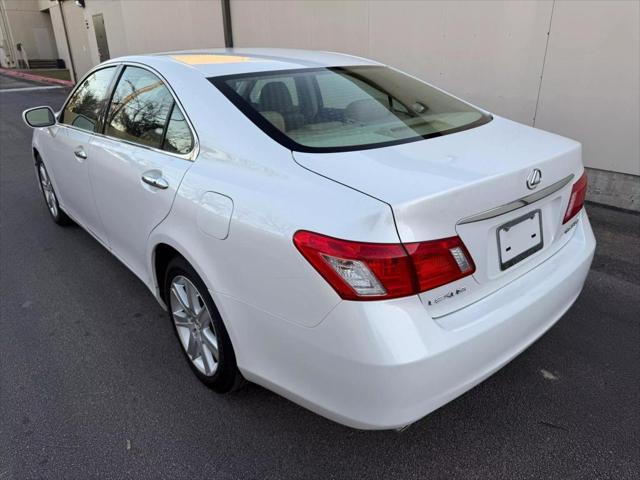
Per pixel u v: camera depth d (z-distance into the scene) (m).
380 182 1.71
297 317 1.73
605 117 4.62
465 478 1.97
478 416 2.27
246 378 2.12
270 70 2.53
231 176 2.02
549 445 2.11
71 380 2.57
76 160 3.36
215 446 2.14
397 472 2.00
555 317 2.16
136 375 2.60
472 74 5.57
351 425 1.74
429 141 2.12
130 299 3.35
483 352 1.77
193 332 2.46
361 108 2.41
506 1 5.04
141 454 2.11
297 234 1.69
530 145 2.16
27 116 3.58
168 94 2.49
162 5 11.88
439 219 1.63
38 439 2.20
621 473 1.97
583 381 2.47
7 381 2.56
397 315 1.59
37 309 3.24
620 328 2.88
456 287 1.73
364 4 6.57
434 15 5.75
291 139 2.05
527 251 2.00
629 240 4.04
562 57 4.77
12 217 4.96
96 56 17.52
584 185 2.31
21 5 28.08
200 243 2.09
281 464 2.05
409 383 1.60
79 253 4.07
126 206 2.73
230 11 9.33
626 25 4.30
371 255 1.57
